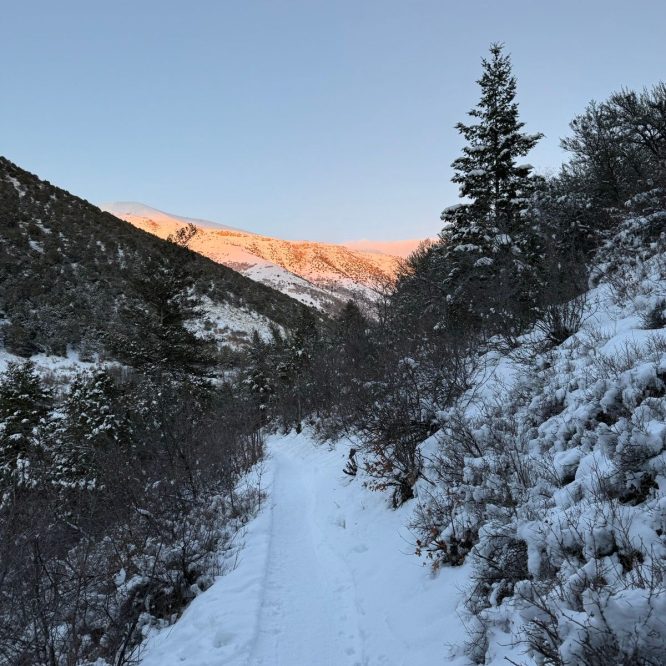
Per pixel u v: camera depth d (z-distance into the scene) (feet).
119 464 41.70
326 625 18.20
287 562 25.44
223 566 26.17
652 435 12.16
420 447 27.86
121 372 118.93
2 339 144.66
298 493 42.60
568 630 8.44
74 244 208.54
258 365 121.70
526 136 53.26
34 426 53.83
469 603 13.99
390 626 16.31
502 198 54.34
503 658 10.89
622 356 20.26
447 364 33.45
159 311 95.45
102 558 30.01
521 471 16.83
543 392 21.56
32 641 19.08
